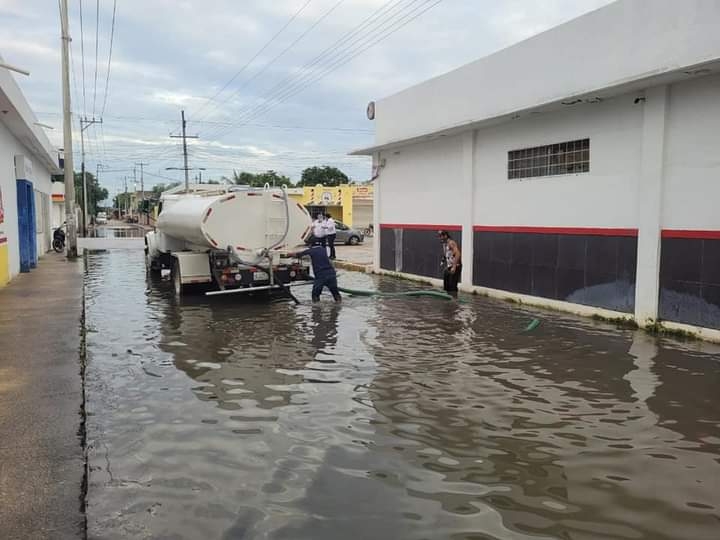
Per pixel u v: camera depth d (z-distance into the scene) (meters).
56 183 46.78
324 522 3.64
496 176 13.02
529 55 11.85
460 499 3.93
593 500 3.92
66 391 5.72
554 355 7.76
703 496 3.97
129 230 52.88
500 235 12.96
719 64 7.73
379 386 6.43
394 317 10.61
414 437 5.00
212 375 6.87
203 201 12.90
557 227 11.34
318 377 6.79
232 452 4.68
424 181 15.88
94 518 3.65
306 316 10.76
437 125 15.02
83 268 18.30
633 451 4.70
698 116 8.59
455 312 11.15
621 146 9.91
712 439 4.94
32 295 11.97
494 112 12.91
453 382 6.57
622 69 9.70
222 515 3.71
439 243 15.30
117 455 4.61
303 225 12.95
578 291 10.91
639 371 6.98
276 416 5.50
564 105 10.73
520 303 12.24
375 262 18.67
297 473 4.32
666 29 8.89
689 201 8.77
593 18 10.27
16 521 3.42
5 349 7.33
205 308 11.62
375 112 18.23
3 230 13.60
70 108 22.94
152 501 3.88
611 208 10.16
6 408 5.26
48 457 4.28
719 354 7.78
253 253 12.45
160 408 5.71
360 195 50.44
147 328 9.62
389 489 4.07
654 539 3.46
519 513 3.76
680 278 8.94
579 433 5.08
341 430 5.15
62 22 22.64
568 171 11.14
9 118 13.81
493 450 4.73
